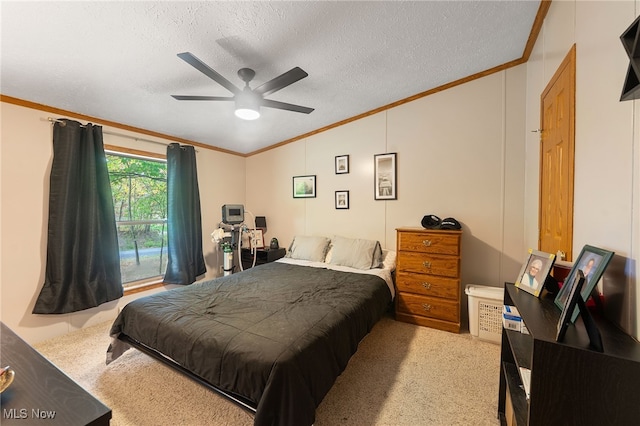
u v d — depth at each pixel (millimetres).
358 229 3598
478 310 2465
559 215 1613
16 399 857
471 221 2883
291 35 1905
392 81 2752
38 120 2410
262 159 4477
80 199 2600
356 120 3562
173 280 3469
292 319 1692
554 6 1726
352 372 1979
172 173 3471
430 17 1879
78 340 2428
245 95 2062
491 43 2264
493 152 2764
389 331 2648
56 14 1506
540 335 875
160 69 2119
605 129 1098
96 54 1879
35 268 2402
